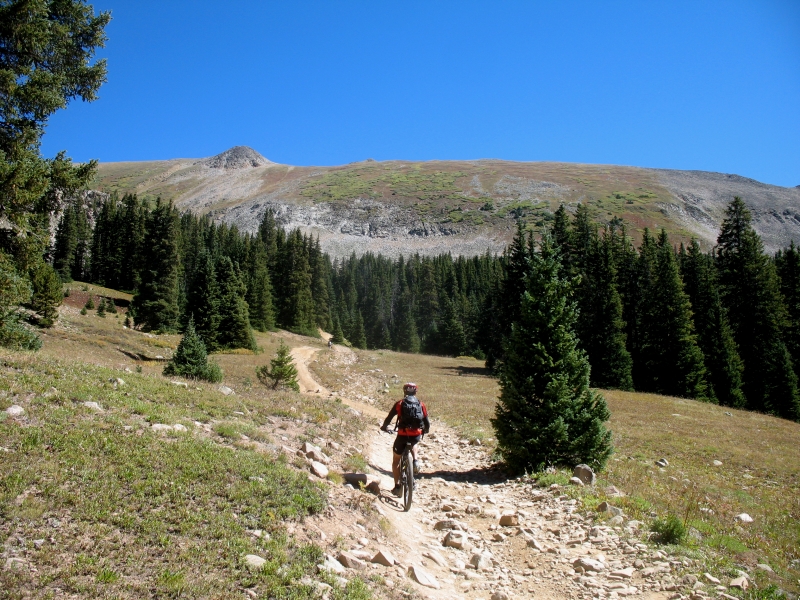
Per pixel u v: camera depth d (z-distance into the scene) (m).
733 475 16.11
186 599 4.00
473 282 115.44
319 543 5.67
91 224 111.44
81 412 7.49
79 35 17.83
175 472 6.16
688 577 6.07
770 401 43.59
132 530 4.82
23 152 15.63
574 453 11.88
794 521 11.14
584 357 12.70
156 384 11.19
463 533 7.50
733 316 48.59
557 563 6.70
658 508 9.59
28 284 16.61
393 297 125.56
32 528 4.45
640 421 25.84
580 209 56.09
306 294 86.25
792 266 52.09
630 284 53.25
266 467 7.20
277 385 25.20
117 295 80.12
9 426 6.27
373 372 44.44
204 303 47.53
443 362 65.25
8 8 14.68
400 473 8.52
